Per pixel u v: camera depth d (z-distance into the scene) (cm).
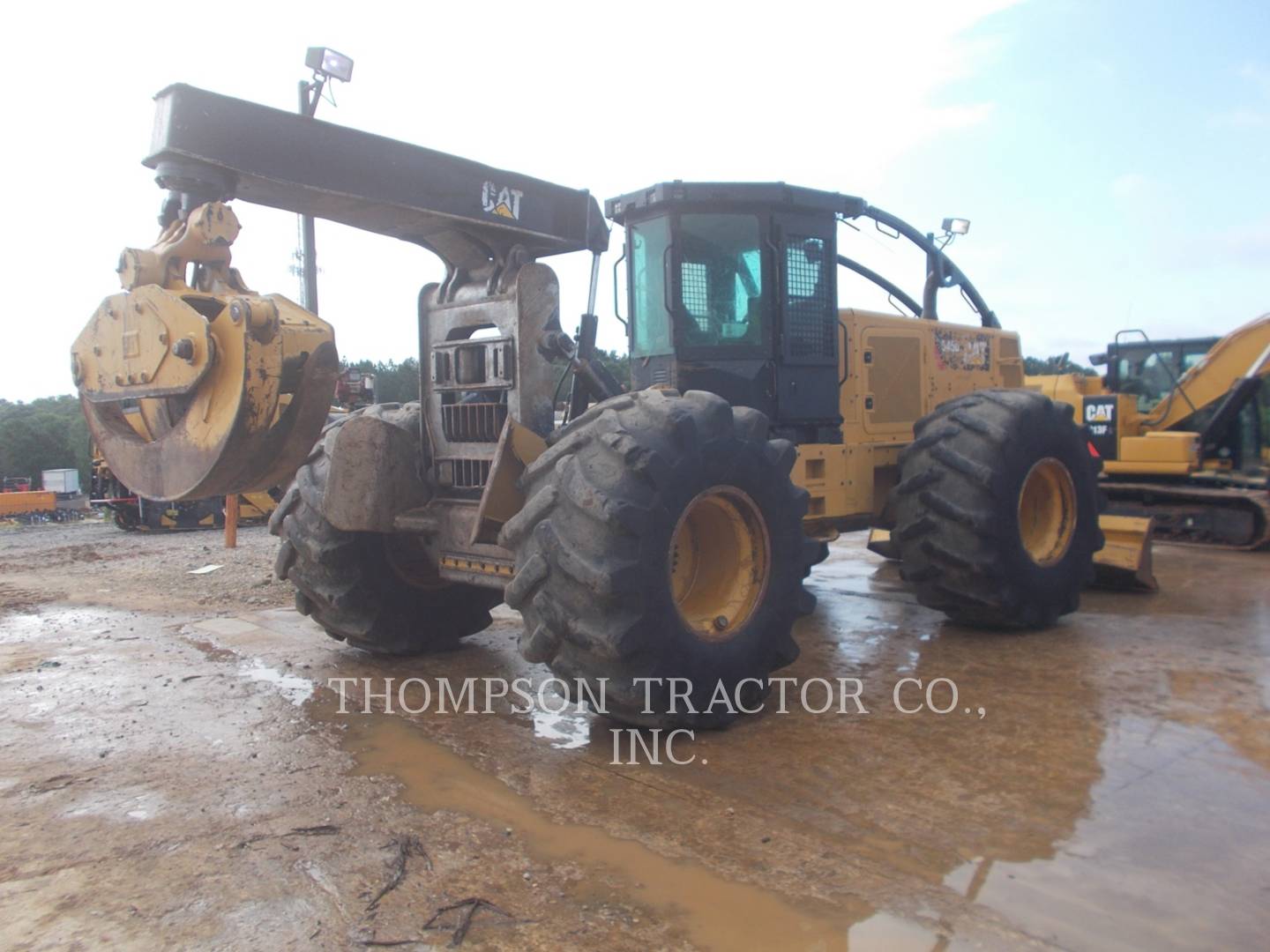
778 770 355
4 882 272
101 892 266
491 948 238
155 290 361
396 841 298
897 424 664
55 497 2308
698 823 310
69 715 433
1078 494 587
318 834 303
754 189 551
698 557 426
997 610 543
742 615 411
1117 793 329
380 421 467
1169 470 1003
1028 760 362
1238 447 1041
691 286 561
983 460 530
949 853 287
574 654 371
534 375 441
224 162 365
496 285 455
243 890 266
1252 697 435
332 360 375
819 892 264
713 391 560
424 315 484
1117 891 264
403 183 416
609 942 240
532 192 462
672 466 367
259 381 348
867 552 948
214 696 461
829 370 603
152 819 315
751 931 245
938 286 738
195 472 359
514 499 420
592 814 318
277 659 534
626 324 596
